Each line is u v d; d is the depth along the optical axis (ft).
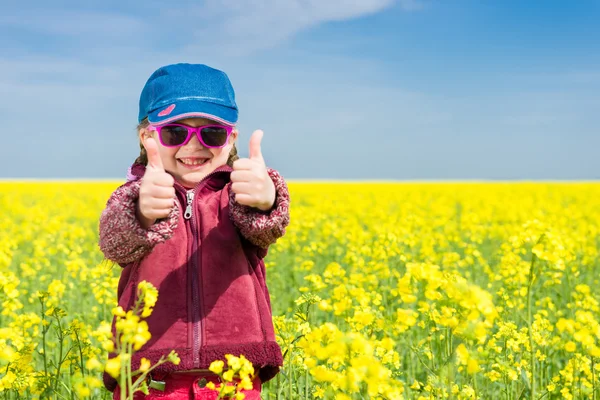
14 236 42.09
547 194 109.70
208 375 9.09
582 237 34.63
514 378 13.00
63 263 28.35
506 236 40.32
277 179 9.08
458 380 14.55
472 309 7.95
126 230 8.46
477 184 173.68
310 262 21.76
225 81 9.90
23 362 12.53
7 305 14.33
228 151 9.96
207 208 9.55
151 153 8.15
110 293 19.08
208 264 9.26
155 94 9.62
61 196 103.50
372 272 24.34
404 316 8.65
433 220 54.54
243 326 9.20
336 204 71.77
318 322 19.52
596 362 12.37
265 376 9.89
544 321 16.15
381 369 7.22
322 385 12.43
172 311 9.07
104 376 9.48
